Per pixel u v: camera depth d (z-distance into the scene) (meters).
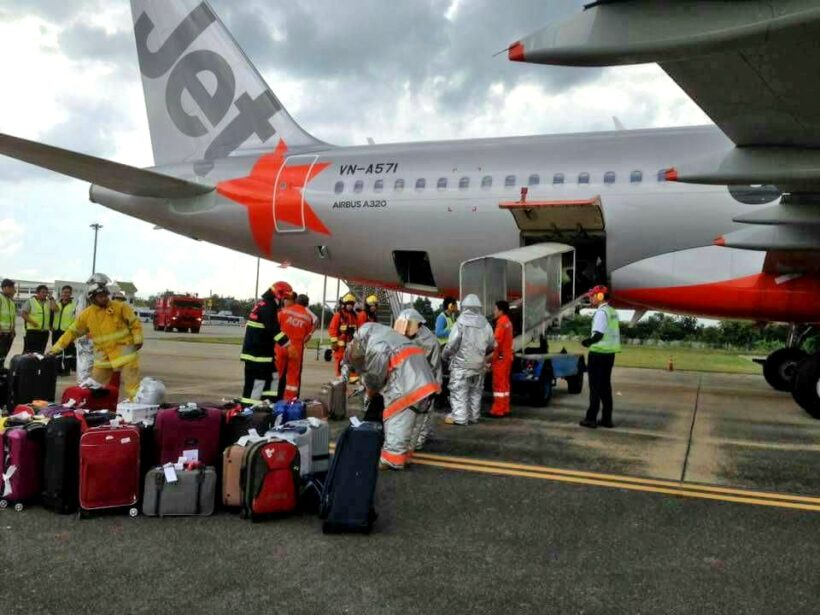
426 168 13.93
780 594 3.65
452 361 9.19
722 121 6.64
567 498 5.50
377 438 4.63
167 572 3.83
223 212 15.80
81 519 4.79
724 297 11.84
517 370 11.05
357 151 15.12
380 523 4.81
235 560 4.04
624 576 3.88
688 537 4.58
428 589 3.64
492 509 5.18
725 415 10.42
